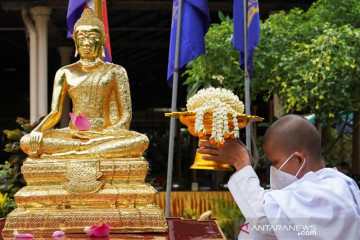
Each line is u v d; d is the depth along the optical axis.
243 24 5.00
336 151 11.60
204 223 3.28
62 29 11.62
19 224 2.83
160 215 2.92
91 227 2.72
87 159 3.04
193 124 2.57
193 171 9.45
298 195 2.07
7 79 17.55
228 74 6.96
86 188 2.93
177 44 4.82
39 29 9.98
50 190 2.94
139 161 3.07
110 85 3.45
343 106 6.80
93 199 2.94
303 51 6.64
